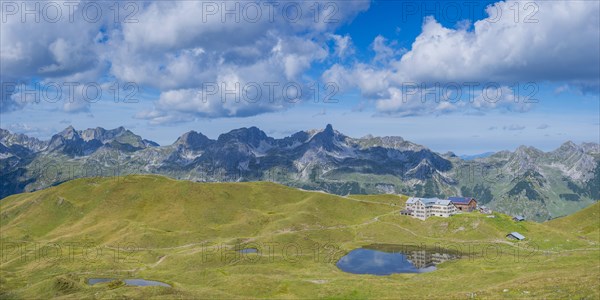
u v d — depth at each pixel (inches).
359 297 5585.6
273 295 5915.4
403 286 5949.8
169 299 5388.8
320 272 7239.2
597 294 3804.1
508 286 4707.2
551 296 3993.6
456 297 4564.5
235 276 6761.8
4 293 6540.4
